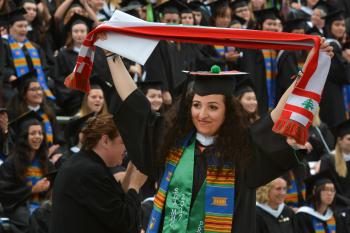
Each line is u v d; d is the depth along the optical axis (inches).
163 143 432.8
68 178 514.3
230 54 1124.5
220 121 426.3
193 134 434.0
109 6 1174.3
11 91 981.8
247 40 430.9
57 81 1034.1
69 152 853.8
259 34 426.6
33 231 720.3
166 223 418.9
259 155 418.9
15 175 785.6
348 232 912.3
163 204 423.2
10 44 1040.2
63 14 1111.6
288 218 860.6
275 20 1215.6
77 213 509.4
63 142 930.1
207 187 418.6
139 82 967.6
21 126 803.4
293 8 1422.2
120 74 449.7
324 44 413.1
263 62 1181.1
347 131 1005.8
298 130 401.7
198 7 1182.3
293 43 424.8
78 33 1050.1
